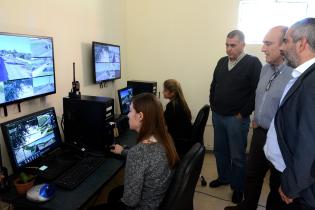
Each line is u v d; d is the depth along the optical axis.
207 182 2.95
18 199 1.32
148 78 3.75
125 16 3.58
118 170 1.68
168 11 3.49
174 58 3.61
